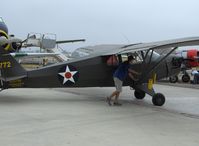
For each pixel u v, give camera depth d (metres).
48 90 14.98
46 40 25.78
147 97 13.41
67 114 9.32
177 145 6.50
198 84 20.31
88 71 11.61
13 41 17.02
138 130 7.64
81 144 6.38
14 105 10.62
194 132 7.64
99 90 15.43
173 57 12.61
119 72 11.02
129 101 12.27
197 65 20.73
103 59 11.71
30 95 13.13
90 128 7.72
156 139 6.89
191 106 11.55
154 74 11.87
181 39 9.84
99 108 10.48
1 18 17.16
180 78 22.52
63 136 6.93
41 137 6.81
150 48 10.23
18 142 6.40
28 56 19.44
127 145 6.40
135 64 11.80
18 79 10.98
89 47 17.16
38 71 11.21
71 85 11.58
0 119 8.45
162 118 9.20
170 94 14.91
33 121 8.30
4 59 10.81
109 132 7.38
